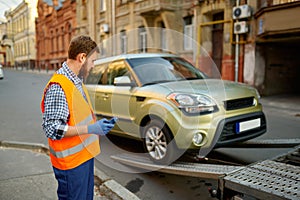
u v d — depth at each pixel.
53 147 1.94
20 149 4.78
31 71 34.78
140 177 3.71
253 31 11.06
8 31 62.34
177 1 14.08
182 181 3.58
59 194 2.04
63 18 31.05
